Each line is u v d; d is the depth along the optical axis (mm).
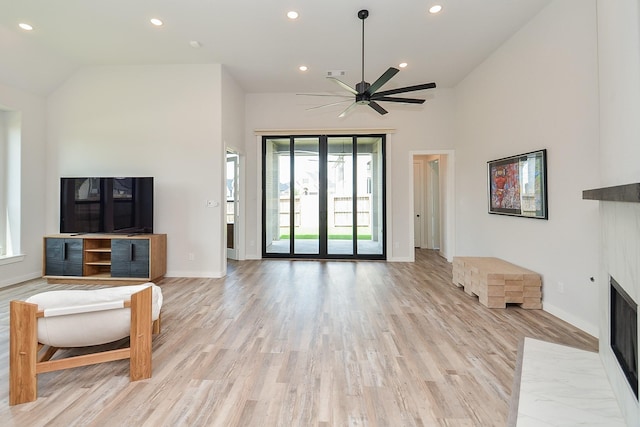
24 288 4316
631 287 1634
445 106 6039
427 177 7918
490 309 3455
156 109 4906
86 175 4988
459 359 2367
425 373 2174
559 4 3137
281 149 6477
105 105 4953
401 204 6184
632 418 1604
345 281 4672
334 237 6410
